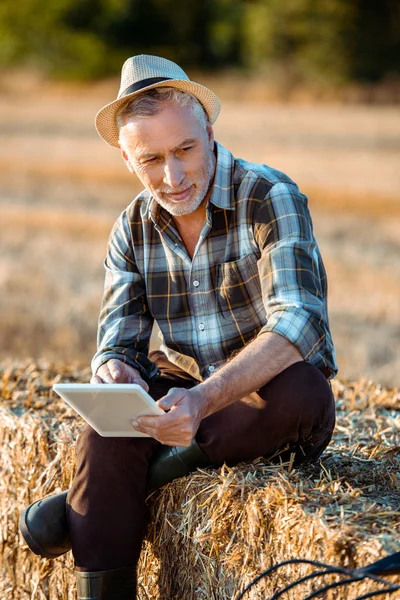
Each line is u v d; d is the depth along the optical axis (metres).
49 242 14.97
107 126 4.06
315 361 3.82
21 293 11.73
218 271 3.99
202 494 3.67
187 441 3.50
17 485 4.69
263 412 3.71
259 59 44.03
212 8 47.94
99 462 3.77
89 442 3.80
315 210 17.44
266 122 29.86
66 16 48.19
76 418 4.71
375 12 42.12
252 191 3.92
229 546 3.55
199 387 3.53
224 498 3.56
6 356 9.06
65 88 43.59
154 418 3.46
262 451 3.80
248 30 44.28
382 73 42.38
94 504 3.76
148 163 3.83
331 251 13.99
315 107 36.16
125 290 4.23
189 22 48.25
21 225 16.36
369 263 13.17
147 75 3.83
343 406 5.12
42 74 47.25
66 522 3.88
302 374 3.70
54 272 12.94
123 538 3.77
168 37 48.78
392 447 4.13
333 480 3.71
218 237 3.96
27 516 3.87
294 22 42.59
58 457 4.41
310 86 42.62
